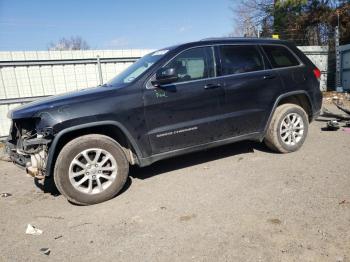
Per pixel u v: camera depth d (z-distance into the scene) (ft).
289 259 8.61
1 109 28.60
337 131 22.71
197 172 16.11
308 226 10.14
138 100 13.67
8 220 12.49
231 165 16.71
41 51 29.96
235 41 16.60
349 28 58.54
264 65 17.06
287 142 17.87
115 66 33.60
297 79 17.89
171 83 14.48
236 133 16.39
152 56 16.02
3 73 28.66
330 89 49.62
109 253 9.61
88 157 13.01
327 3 62.90
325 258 8.54
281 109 17.61
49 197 14.69
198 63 15.30
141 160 14.10
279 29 67.87
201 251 9.29
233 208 11.82
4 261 9.63
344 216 10.58
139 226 11.10
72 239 10.61
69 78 31.60
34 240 10.75
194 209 12.02
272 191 13.04
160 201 13.02
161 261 9.00
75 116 12.55
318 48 48.01
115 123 13.23
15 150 14.16
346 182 13.38
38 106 12.85
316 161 16.34
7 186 16.80
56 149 12.97
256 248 9.21
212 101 15.31
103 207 12.96
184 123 14.74
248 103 16.37
